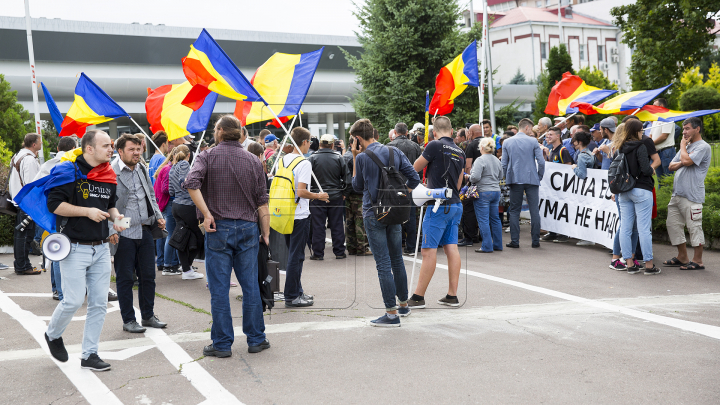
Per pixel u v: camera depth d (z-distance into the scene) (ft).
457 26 69.31
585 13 235.40
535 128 38.63
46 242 13.52
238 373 13.93
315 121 28.84
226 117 15.43
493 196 29.43
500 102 124.26
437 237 19.26
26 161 25.34
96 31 91.71
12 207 25.53
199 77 21.49
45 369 14.48
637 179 23.52
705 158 23.88
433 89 66.69
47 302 21.80
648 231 23.57
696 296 20.21
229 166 14.99
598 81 77.41
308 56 25.73
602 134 28.78
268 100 25.09
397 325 17.43
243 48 101.91
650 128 32.24
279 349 15.65
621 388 12.44
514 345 15.40
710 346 14.96
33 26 87.35
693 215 24.21
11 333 17.79
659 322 17.15
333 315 19.02
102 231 14.40
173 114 29.73
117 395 12.81
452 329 17.03
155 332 17.56
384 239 17.60
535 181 30.42
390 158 17.63
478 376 13.30
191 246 24.26
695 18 50.19
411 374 13.55
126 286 17.52
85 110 28.86
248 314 15.35
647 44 53.93
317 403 12.08
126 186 17.34
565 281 23.02
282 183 19.27
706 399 11.81
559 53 78.48
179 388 13.11
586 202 30.63
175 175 23.66
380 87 67.26
